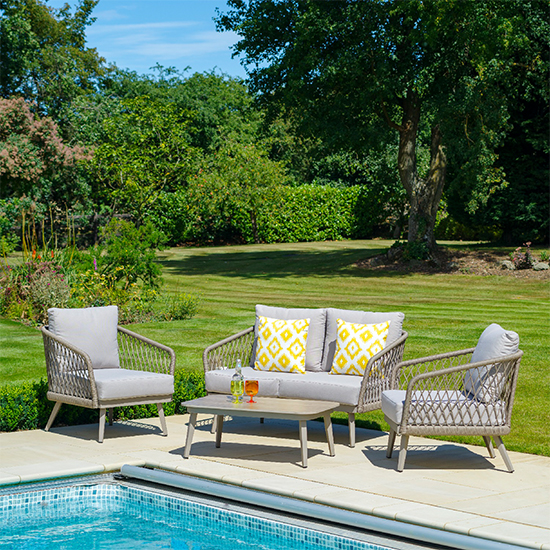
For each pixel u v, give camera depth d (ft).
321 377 20.24
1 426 20.44
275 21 61.36
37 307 39.19
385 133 59.57
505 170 69.00
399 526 12.12
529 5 59.47
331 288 54.70
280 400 18.52
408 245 63.41
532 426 20.22
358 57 56.54
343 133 59.36
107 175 86.58
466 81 57.77
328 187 96.07
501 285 53.88
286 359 21.52
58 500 15.31
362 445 19.12
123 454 17.75
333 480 15.31
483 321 38.22
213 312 42.93
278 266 68.23
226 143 95.45
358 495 13.96
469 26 54.29
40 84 87.97
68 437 19.84
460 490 14.48
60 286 39.50
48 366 20.61
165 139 90.02
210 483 14.92
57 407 20.63
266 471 16.17
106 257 41.81
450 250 67.05
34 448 18.39
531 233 70.64
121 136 88.28
